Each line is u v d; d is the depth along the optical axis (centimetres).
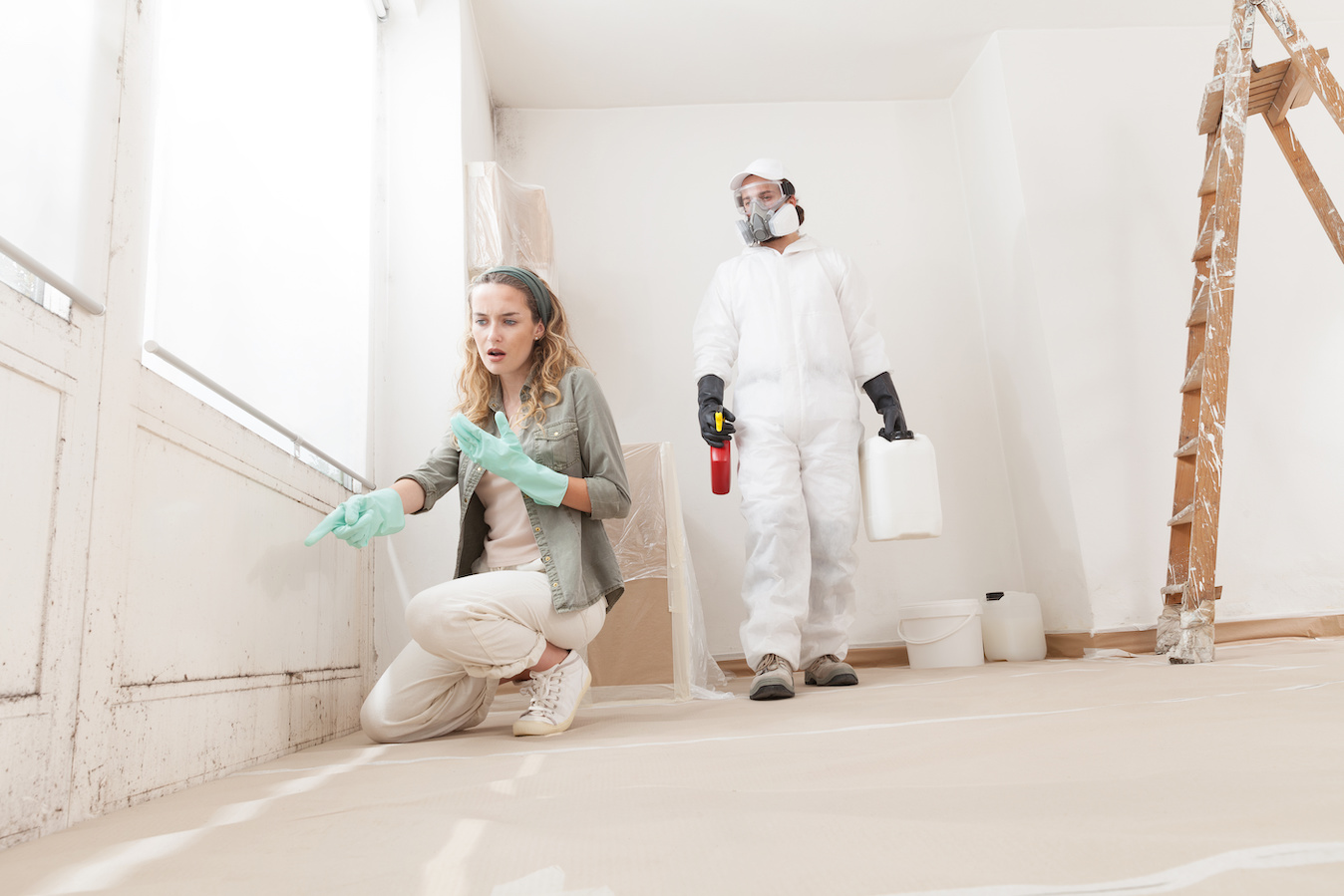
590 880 51
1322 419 315
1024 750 88
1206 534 217
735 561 327
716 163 366
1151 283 322
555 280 300
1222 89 245
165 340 106
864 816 62
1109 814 59
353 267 208
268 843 65
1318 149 336
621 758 102
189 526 105
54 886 55
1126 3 330
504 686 244
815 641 226
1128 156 332
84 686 81
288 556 141
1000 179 339
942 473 342
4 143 74
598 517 151
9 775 69
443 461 163
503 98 361
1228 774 68
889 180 369
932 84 371
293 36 166
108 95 91
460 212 250
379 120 251
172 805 88
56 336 79
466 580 140
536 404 157
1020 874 47
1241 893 42
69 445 81
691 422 339
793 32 334
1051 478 313
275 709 131
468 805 77
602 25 322
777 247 245
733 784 81
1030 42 339
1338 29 353
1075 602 302
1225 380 221
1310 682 141
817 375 226
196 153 117
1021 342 329
